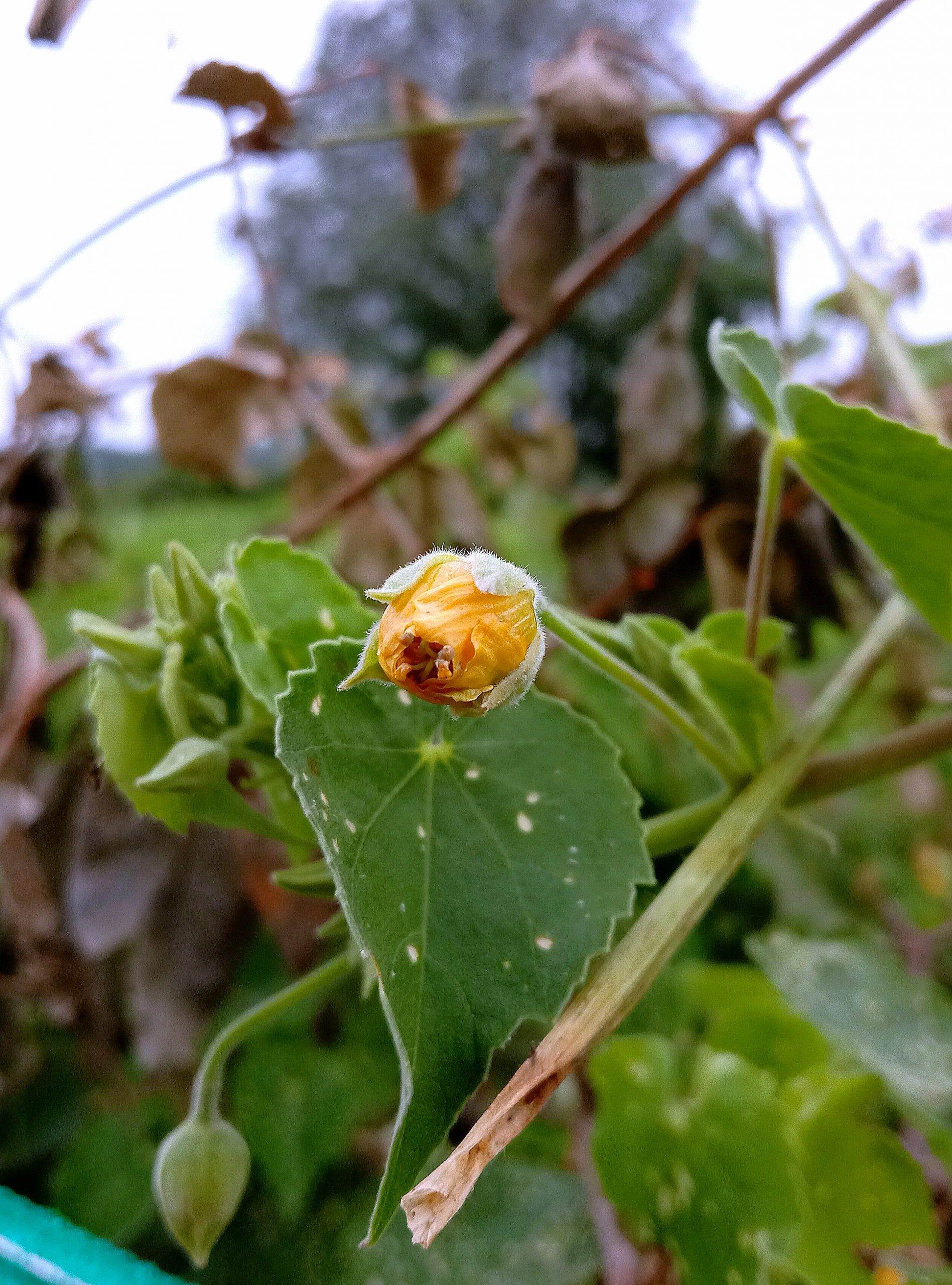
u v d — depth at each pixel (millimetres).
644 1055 142
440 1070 80
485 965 86
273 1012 108
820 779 123
